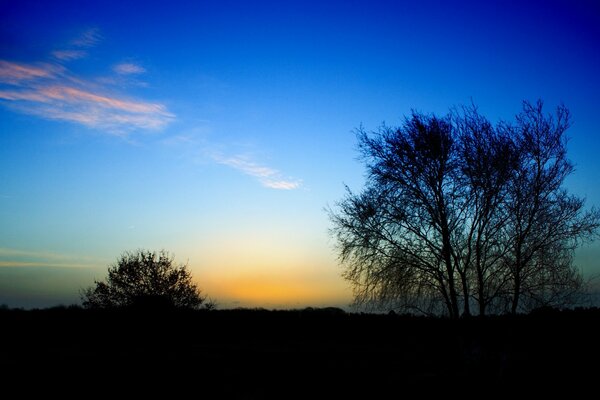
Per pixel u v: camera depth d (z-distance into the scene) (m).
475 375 18.56
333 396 16.78
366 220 24.77
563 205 23.05
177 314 28.12
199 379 19.44
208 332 38.44
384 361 23.66
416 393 16.81
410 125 24.61
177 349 27.73
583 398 15.59
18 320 36.94
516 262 23.00
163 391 17.53
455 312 23.58
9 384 18.05
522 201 23.16
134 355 24.86
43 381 18.58
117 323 28.03
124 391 17.45
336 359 24.31
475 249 23.77
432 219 23.78
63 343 29.58
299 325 40.91
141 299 27.81
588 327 24.31
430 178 23.97
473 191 23.41
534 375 18.33
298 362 23.42
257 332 38.50
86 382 18.61
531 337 23.73
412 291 24.14
